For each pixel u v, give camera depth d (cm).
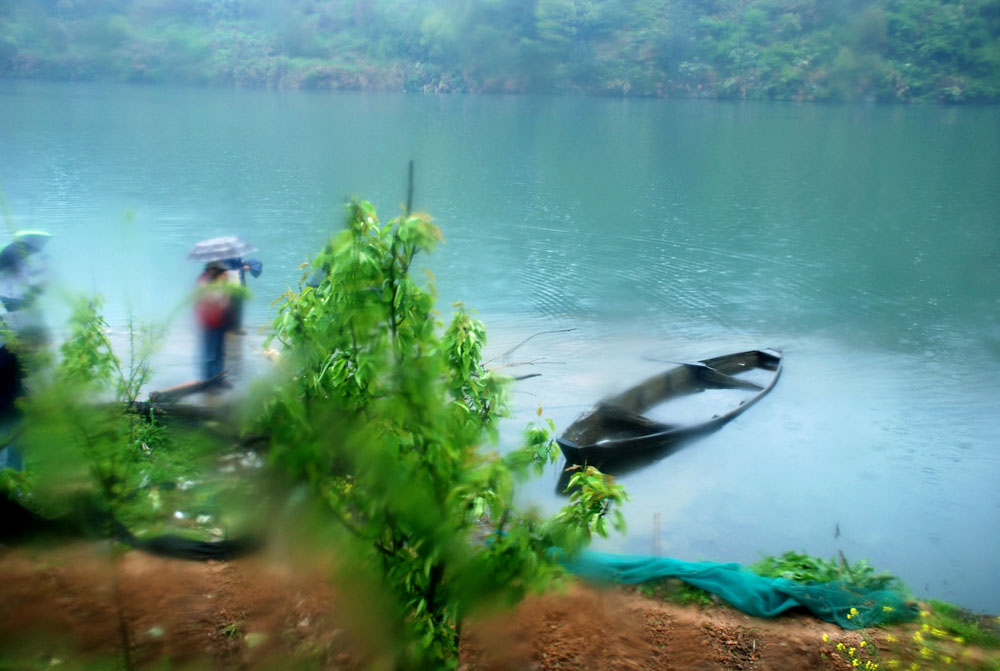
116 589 466
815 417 1183
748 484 990
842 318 1661
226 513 406
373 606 396
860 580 647
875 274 1980
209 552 526
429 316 398
